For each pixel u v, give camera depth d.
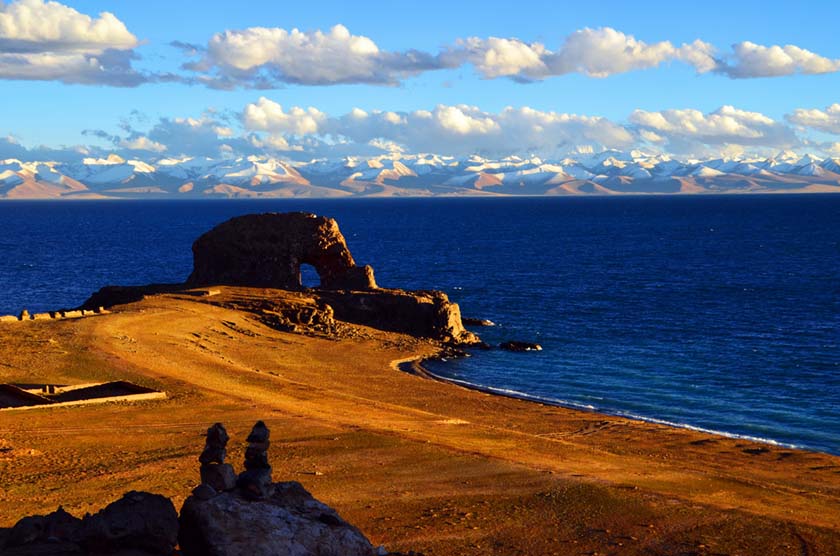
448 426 55.84
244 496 19.38
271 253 119.25
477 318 115.69
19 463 39.69
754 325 108.12
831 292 141.50
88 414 52.44
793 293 140.88
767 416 65.44
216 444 19.58
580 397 71.62
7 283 160.12
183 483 37.25
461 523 33.88
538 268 185.00
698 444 55.72
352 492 37.84
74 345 73.81
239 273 120.00
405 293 109.31
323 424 52.78
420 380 76.62
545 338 100.12
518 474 42.50
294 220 121.00
